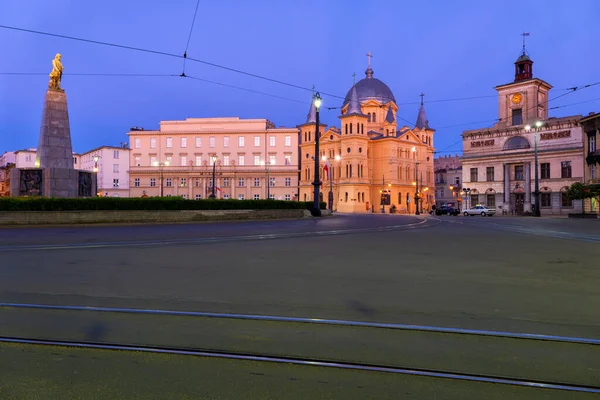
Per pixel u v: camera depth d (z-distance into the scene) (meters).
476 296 6.68
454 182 106.81
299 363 4.04
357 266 9.52
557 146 55.38
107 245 13.51
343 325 5.21
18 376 3.71
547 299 6.49
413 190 92.12
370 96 96.56
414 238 16.59
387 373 3.83
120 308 5.94
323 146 91.56
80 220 23.88
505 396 3.42
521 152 58.69
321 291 7.03
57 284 7.52
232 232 19.31
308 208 36.94
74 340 4.63
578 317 5.54
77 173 28.86
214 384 3.59
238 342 4.61
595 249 12.83
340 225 25.12
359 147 85.81
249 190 93.94
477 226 25.12
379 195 89.38
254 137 94.31
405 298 6.55
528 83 59.38
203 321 5.38
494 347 4.50
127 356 4.21
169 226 23.77
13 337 4.71
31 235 17.36
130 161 95.38
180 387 3.52
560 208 54.84
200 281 7.82
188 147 94.94
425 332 4.98
